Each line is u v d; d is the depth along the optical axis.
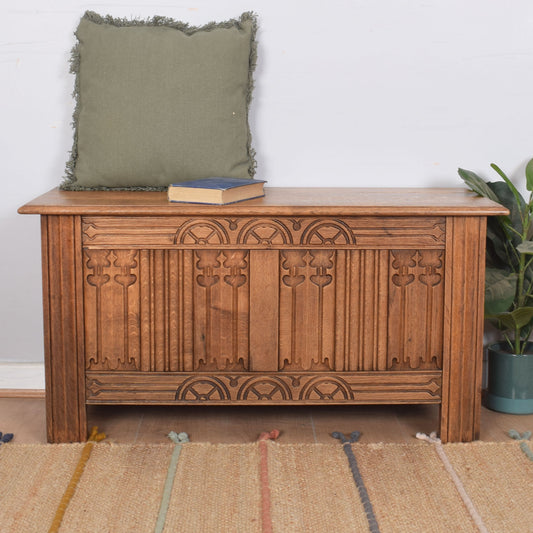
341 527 1.68
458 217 2.02
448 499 1.79
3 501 1.77
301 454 2.01
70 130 2.43
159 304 2.05
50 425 2.08
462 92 2.45
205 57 2.28
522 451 2.03
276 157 2.47
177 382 2.08
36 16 2.37
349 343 2.07
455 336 2.07
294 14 2.40
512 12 2.41
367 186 2.49
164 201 2.07
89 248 2.02
